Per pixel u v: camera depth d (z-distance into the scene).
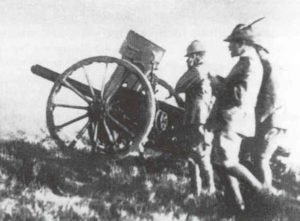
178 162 7.30
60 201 5.95
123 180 6.60
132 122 6.73
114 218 5.85
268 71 6.76
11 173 6.18
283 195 7.09
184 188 6.68
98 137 6.88
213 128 6.29
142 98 6.70
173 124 6.98
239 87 6.20
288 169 8.53
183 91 6.52
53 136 6.84
